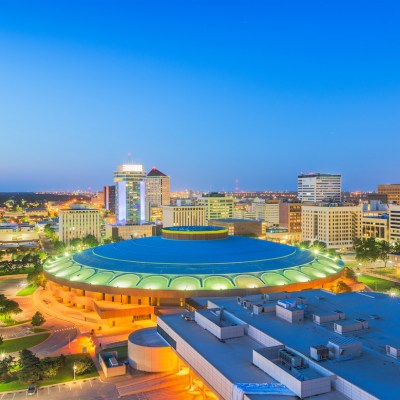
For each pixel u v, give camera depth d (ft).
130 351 346.74
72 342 408.26
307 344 264.72
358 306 349.00
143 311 457.68
